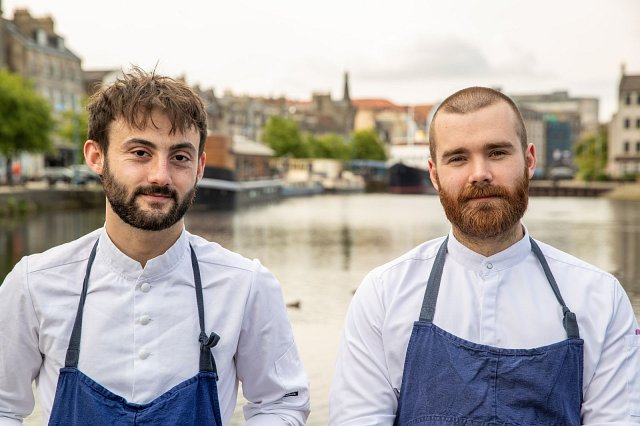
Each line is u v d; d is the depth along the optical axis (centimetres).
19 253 2077
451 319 238
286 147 8962
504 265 239
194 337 229
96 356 223
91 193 4209
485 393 227
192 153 228
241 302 238
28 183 5100
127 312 227
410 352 238
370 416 241
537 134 18988
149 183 221
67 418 220
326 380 717
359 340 248
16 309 230
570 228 3028
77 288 230
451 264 244
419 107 18188
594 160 9244
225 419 236
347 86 16625
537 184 8525
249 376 247
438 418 230
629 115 8438
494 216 232
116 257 229
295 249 2217
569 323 232
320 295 1327
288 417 246
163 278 231
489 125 233
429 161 252
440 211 4484
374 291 249
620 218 3744
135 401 221
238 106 10369
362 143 11556
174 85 227
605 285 238
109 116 223
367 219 3697
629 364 232
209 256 240
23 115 3697
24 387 235
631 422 227
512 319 235
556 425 226
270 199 6350
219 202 4966
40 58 6038
